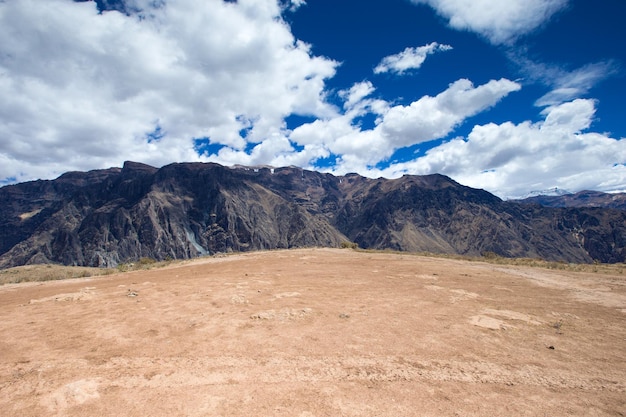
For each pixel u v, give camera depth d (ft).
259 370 25.66
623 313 43.04
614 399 22.76
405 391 23.00
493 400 22.21
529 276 73.05
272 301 46.42
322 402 21.35
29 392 22.29
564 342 32.78
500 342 32.35
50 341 31.60
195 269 89.35
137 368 25.88
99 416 19.70
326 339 32.04
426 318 39.14
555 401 22.34
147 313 40.83
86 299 48.98
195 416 19.70
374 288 56.34
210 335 33.01
